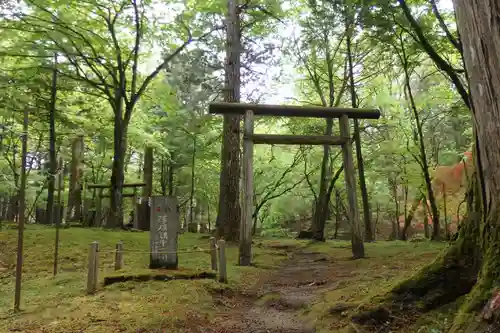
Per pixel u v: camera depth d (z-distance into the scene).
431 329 3.47
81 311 5.03
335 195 23.77
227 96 14.17
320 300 5.54
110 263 9.13
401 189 25.09
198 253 10.77
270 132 23.48
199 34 15.90
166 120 21.72
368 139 21.47
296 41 16.45
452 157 19.22
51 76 17.77
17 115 15.92
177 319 4.72
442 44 12.52
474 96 3.57
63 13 15.27
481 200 3.73
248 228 9.44
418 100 17.39
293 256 11.88
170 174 25.81
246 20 16.78
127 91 18.70
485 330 2.85
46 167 17.08
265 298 6.10
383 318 3.96
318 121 19.03
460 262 3.93
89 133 21.59
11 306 5.63
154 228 7.69
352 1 11.63
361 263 8.91
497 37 3.32
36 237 11.77
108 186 20.20
